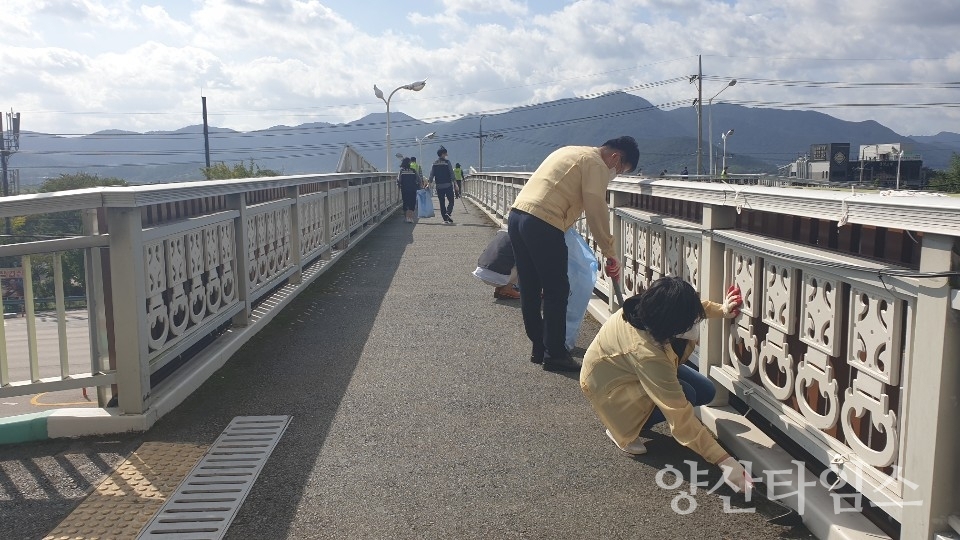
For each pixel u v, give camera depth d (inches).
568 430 153.4
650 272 195.8
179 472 131.9
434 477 130.7
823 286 109.0
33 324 147.2
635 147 193.5
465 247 481.7
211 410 165.0
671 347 130.0
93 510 117.6
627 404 136.1
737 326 142.0
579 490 125.6
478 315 265.3
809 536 109.3
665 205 190.4
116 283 147.6
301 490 125.5
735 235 137.8
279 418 159.9
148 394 154.4
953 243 82.2
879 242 101.8
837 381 108.3
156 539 108.4
